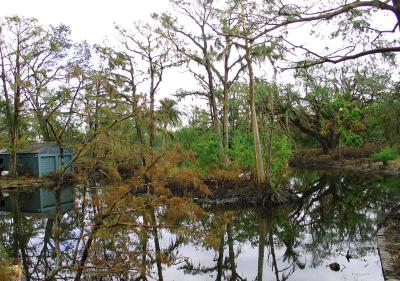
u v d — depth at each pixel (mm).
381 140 40219
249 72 19531
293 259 11555
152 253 9289
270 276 10148
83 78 6805
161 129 7910
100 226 6793
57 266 6891
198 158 20875
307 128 40188
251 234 14742
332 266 10367
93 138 6766
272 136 21453
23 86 8305
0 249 7973
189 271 10414
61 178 7270
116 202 6758
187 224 8805
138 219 8695
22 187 27672
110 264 7512
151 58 27500
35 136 37062
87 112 6914
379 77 37969
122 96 7492
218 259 11547
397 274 8984
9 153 33594
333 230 14930
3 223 17453
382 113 32188
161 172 7414
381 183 25594
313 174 33344
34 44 31625
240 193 19797
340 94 38438
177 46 26547
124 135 7398
